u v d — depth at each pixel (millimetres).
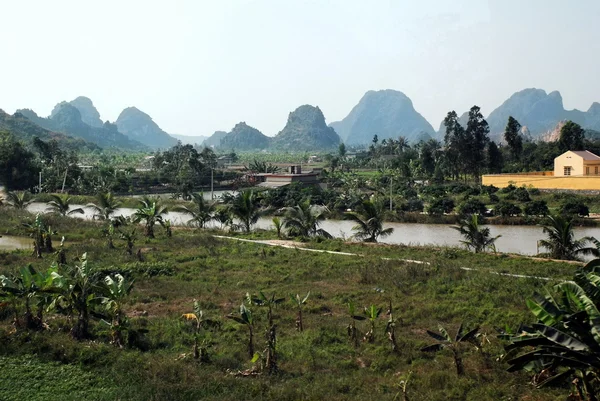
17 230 37625
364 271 23906
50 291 14508
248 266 26062
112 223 37125
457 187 68938
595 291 9438
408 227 47844
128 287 15320
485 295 19656
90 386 11258
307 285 22312
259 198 42656
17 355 12680
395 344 14539
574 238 37688
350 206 57875
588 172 69312
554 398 10984
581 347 8750
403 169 84000
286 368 13172
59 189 78812
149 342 14445
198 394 10977
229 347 14484
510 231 43750
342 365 13508
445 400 11195
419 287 21500
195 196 45625
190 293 20516
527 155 98125
